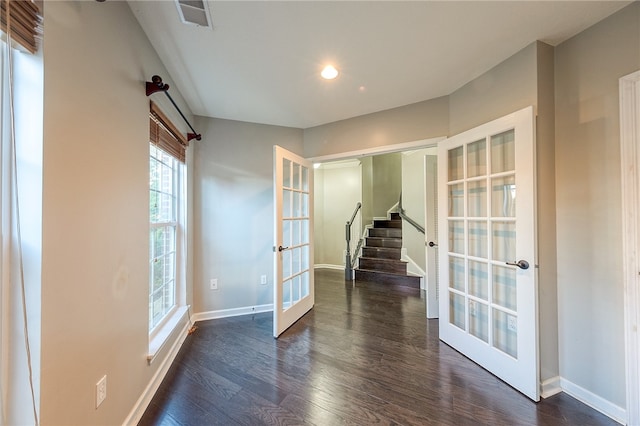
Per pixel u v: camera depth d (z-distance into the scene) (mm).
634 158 1407
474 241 2137
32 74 871
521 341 1701
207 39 1666
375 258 5000
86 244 1089
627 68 1434
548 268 1716
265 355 2168
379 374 1906
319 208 6234
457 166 2291
